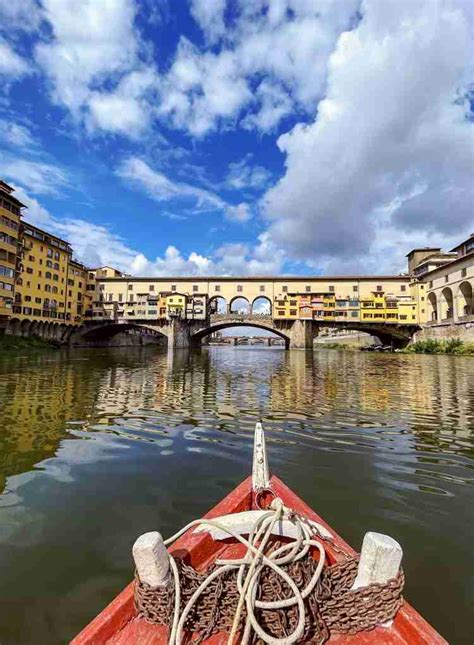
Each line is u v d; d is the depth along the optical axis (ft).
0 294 169.37
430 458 24.86
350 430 32.24
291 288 245.86
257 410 41.04
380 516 16.67
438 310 212.02
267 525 9.04
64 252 229.04
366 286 241.35
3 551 13.64
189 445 27.43
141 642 7.28
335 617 7.50
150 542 7.52
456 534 15.05
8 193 172.14
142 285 254.88
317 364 113.91
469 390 56.34
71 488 19.44
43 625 10.16
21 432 30.58
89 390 54.44
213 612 7.51
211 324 241.55
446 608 10.76
